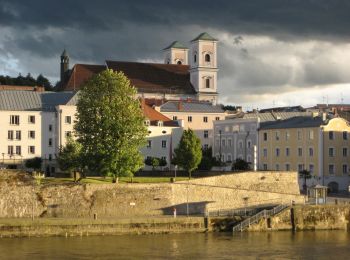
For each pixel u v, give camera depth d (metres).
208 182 141.62
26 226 115.44
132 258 100.31
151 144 195.12
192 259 100.56
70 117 183.62
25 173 125.19
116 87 137.88
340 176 187.25
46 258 98.75
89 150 134.25
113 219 120.56
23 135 181.88
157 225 121.88
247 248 110.38
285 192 150.50
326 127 186.25
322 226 132.88
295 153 193.38
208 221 125.69
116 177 136.88
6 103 183.62
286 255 105.88
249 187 146.88
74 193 126.31
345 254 107.44
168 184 133.12
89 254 102.38
